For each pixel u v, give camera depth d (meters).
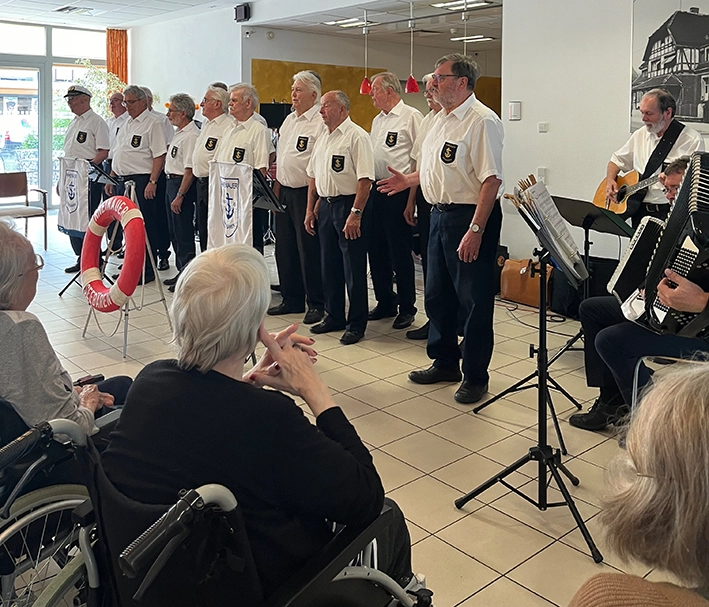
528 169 5.98
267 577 1.36
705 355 1.58
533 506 2.71
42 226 9.72
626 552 0.86
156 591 1.32
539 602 2.16
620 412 3.31
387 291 5.35
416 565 2.35
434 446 3.22
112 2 9.05
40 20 10.58
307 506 1.36
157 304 5.77
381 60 10.80
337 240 4.86
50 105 11.37
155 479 1.34
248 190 4.70
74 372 4.16
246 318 1.43
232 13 9.30
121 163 6.58
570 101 5.64
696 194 2.09
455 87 3.50
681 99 5.00
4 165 11.26
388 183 4.01
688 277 2.13
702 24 4.82
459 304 3.93
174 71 10.53
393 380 4.07
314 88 4.99
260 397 1.36
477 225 3.50
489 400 3.53
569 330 5.09
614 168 4.80
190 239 6.46
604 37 5.37
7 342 1.71
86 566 1.42
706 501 0.79
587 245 4.25
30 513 1.67
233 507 1.21
